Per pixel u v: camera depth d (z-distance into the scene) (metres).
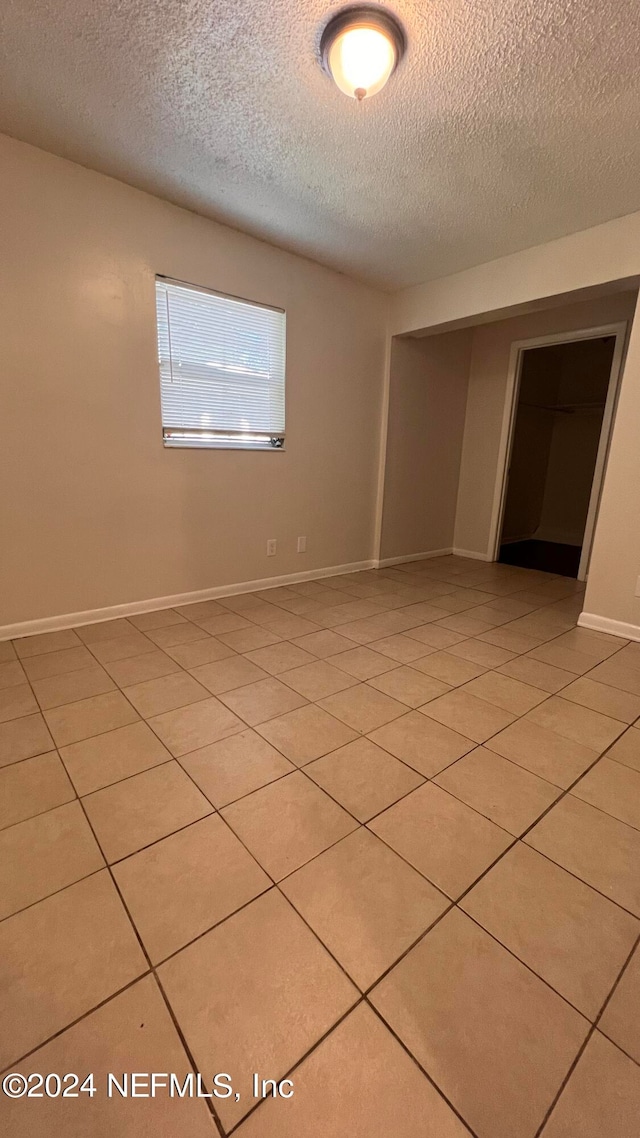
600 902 1.08
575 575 4.11
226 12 1.39
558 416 5.83
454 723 1.78
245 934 0.99
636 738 1.70
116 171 2.26
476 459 4.62
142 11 1.39
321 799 1.37
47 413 2.35
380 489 4.09
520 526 5.90
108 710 1.82
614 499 2.61
